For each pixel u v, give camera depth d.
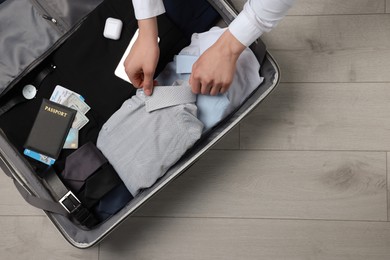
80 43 1.18
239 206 1.36
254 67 1.13
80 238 1.17
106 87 1.18
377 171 1.34
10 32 1.19
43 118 1.19
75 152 1.17
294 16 1.36
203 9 1.19
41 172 1.19
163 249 1.37
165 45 1.16
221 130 1.14
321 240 1.35
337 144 1.35
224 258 1.36
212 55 0.93
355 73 1.35
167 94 1.07
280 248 1.35
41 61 1.20
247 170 1.36
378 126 1.34
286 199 1.36
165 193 1.37
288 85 1.36
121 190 1.17
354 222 1.34
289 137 1.36
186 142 1.08
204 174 1.37
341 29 1.35
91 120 1.19
